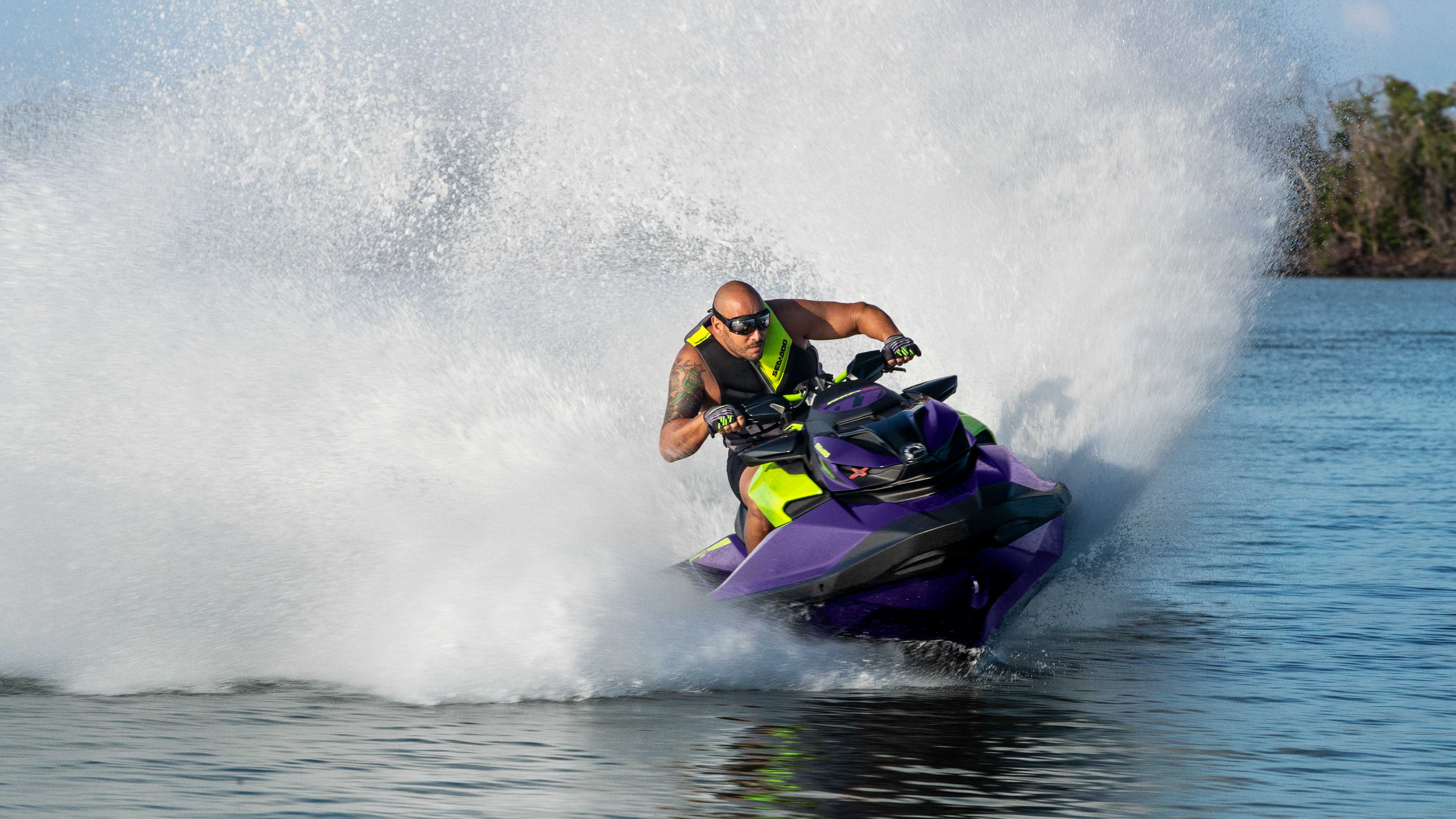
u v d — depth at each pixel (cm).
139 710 1872
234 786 1547
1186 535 2953
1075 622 2394
